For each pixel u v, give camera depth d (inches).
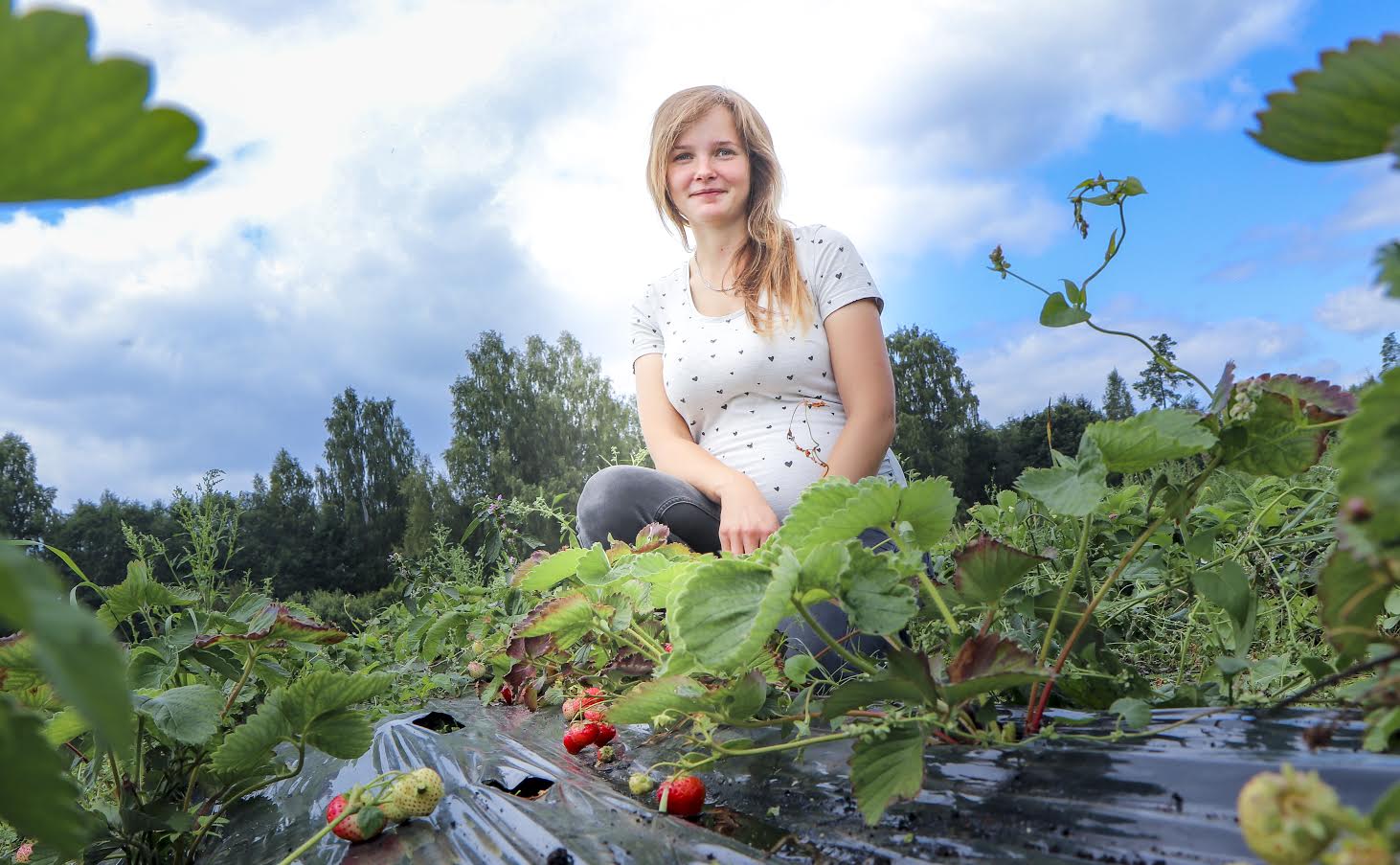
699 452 103.0
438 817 52.6
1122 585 79.0
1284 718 41.0
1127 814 35.3
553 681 91.4
